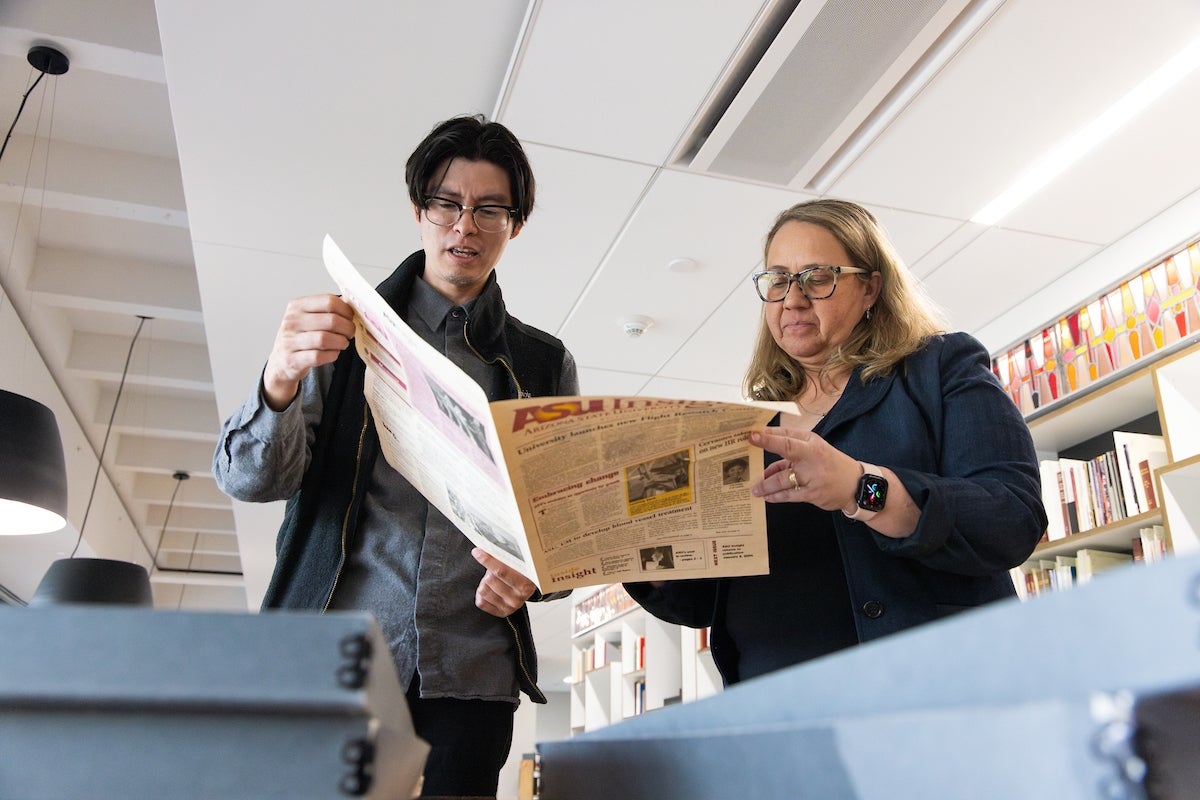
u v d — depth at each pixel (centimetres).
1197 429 259
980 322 364
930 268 328
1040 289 339
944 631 28
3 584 708
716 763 36
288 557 113
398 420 98
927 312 128
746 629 113
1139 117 255
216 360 410
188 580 902
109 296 454
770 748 33
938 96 249
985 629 27
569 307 358
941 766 25
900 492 92
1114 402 298
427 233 130
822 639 107
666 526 91
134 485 707
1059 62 236
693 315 361
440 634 110
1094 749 22
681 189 288
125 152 390
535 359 137
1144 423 306
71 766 32
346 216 311
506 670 114
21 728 33
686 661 442
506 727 114
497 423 73
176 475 675
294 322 99
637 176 283
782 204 294
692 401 78
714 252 320
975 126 260
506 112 259
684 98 252
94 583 297
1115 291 310
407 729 43
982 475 102
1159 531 264
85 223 434
